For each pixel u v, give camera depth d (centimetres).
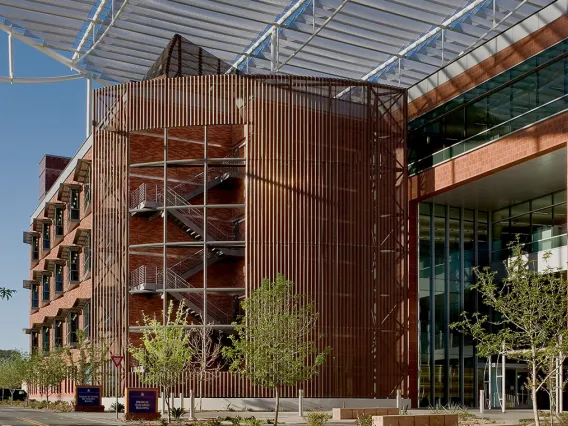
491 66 4166
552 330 2442
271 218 4462
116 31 5622
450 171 4447
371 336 4447
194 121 4600
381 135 4641
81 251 6303
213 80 4603
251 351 2817
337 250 4472
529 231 4784
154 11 5275
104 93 4838
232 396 4309
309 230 4462
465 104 4353
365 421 2808
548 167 4041
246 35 5650
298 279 4416
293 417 3647
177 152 4997
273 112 4534
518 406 4734
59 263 6981
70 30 5725
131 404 3334
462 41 5497
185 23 5434
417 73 6091
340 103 4594
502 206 4981
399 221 4609
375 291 4500
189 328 4516
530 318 2378
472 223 5034
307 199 4488
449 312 4834
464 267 4956
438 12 5106
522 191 4581
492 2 5031
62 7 5259
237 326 2967
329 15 5159
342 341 4391
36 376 5941
